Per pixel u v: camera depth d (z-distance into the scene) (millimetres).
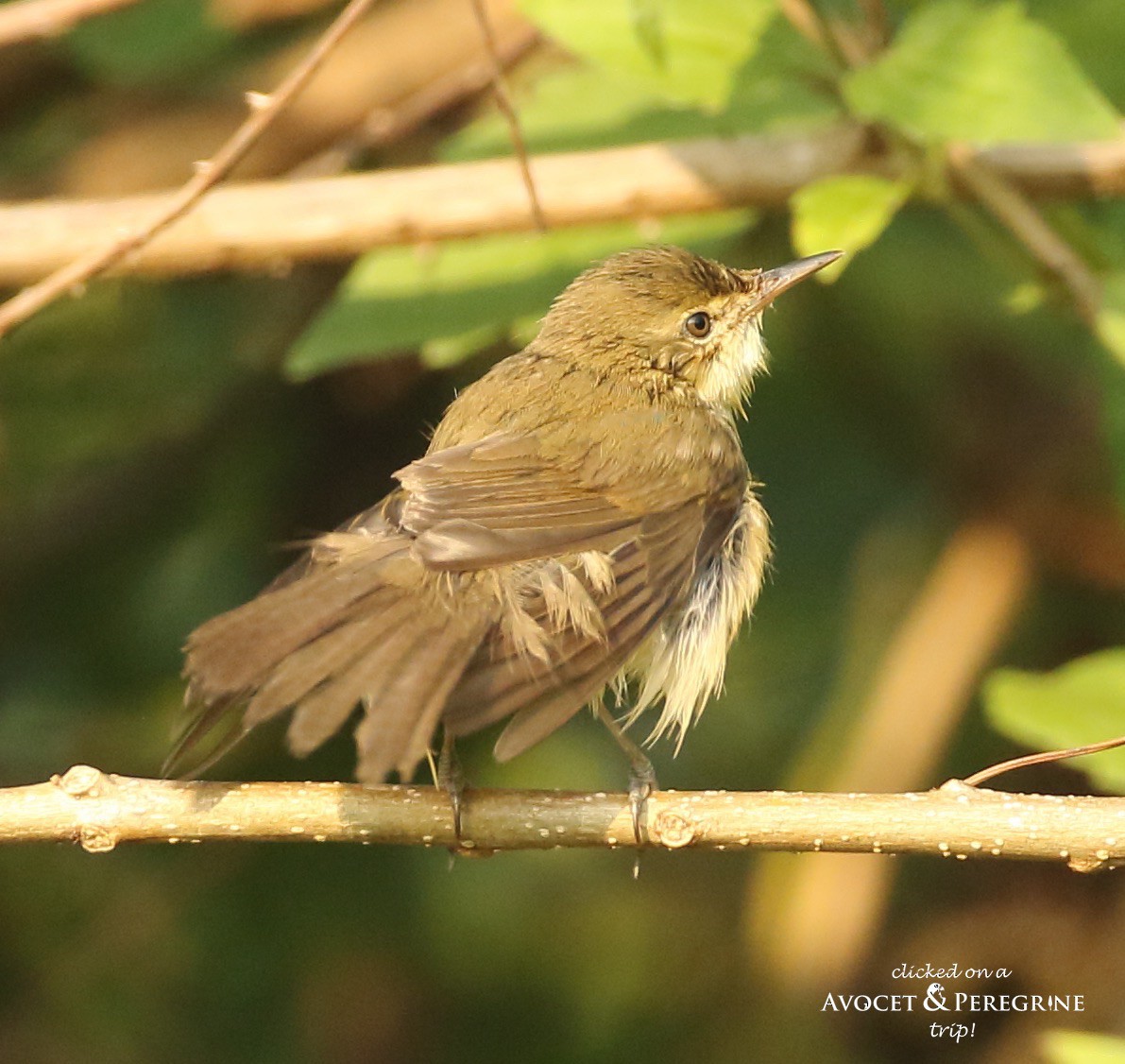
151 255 9820
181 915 11742
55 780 7238
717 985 12297
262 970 11727
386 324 10016
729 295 9641
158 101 12430
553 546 7488
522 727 6859
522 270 10156
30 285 9844
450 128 12383
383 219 9820
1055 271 9562
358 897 11914
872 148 9844
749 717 12602
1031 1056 12008
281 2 12086
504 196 9836
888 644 12477
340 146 11953
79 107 12594
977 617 12383
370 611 7047
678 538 8359
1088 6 10211
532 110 10844
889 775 12078
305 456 12602
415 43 12164
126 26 11789
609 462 8430
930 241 12125
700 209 9906
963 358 12500
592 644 7344
